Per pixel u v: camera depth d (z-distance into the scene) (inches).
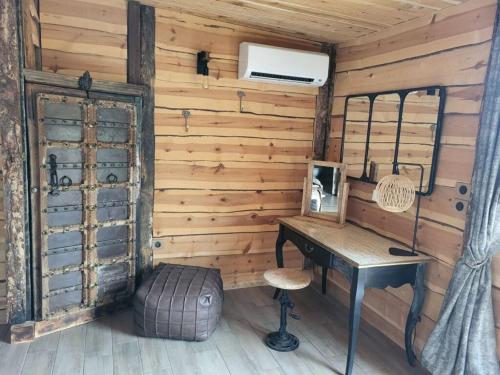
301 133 135.9
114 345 95.7
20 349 91.7
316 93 135.2
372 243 98.6
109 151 102.0
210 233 127.9
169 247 122.8
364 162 116.6
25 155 89.7
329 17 103.3
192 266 117.8
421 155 94.3
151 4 107.4
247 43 115.6
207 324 98.3
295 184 138.1
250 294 130.5
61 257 97.3
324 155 137.9
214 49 119.0
